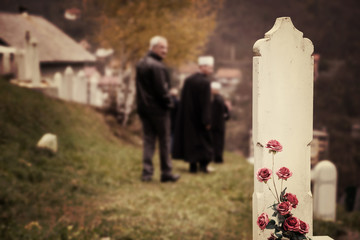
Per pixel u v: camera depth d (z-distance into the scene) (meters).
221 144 10.52
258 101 2.60
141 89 7.00
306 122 2.68
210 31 16.42
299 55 2.63
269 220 2.52
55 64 22.47
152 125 7.07
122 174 7.36
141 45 16.34
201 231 4.62
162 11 15.84
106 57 26.42
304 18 111.19
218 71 105.12
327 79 83.81
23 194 5.22
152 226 4.64
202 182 7.14
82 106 14.55
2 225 4.20
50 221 4.51
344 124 68.31
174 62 16.47
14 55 13.55
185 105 8.30
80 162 7.56
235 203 5.93
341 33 105.19
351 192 7.95
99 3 16.27
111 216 4.94
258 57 2.58
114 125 14.78
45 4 71.50
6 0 83.25
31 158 6.84
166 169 7.12
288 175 2.38
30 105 10.38
